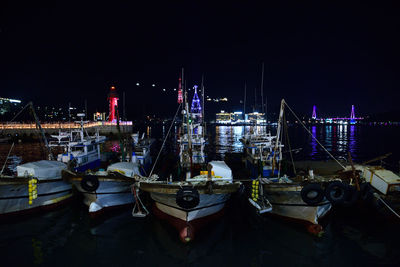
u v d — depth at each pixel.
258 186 13.77
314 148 56.06
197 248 11.34
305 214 12.80
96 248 11.34
